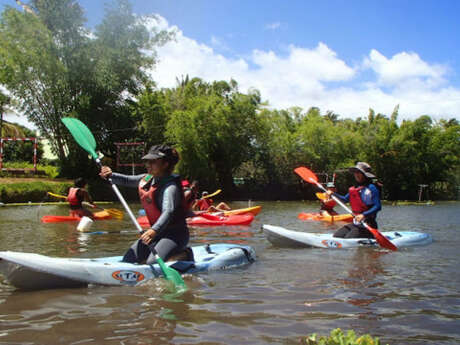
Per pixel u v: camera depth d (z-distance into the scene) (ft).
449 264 14.85
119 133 86.84
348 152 107.65
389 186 113.29
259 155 102.68
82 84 82.43
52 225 27.66
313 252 17.34
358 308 9.31
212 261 13.52
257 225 29.78
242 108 92.73
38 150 118.83
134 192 73.51
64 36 80.43
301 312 8.98
